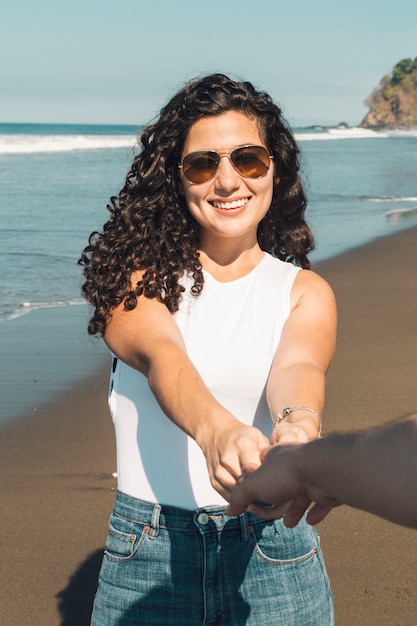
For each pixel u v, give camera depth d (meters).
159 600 2.06
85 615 3.19
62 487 4.20
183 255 2.18
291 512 1.26
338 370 6.22
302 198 2.45
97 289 2.11
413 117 147.38
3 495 4.11
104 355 6.64
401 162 37.75
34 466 4.46
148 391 2.12
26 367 6.26
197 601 2.04
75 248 11.82
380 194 22.47
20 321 7.69
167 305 2.12
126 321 2.04
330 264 11.27
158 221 2.23
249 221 2.16
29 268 10.29
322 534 3.74
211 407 1.60
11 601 3.28
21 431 4.96
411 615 3.14
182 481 2.06
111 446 4.75
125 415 2.16
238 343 2.12
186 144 2.20
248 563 2.05
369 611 3.17
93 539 3.71
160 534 2.07
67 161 33.38
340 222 16.20
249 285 2.18
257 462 1.27
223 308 2.15
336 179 27.31
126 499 2.13
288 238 2.48
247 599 2.04
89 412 5.33
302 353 2.01
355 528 3.79
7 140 43.44
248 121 2.19
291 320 2.12
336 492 0.99
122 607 2.08
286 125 2.33
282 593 2.04
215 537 2.04
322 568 2.14
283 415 1.68
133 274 2.13
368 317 8.07
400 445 0.90
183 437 2.08
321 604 2.10
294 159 2.36
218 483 1.42
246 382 2.12
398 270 10.82
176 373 1.75
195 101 2.18
